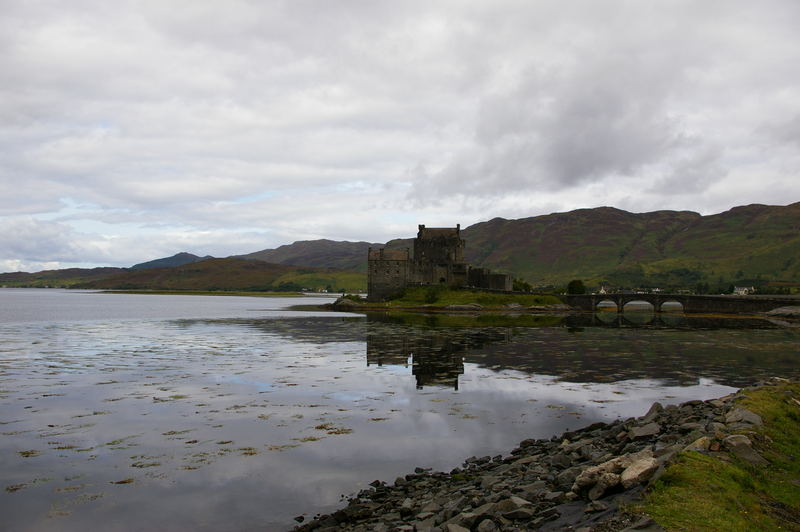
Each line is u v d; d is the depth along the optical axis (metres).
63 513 20.92
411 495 21.89
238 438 30.00
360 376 48.41
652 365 55.22
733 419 24.89
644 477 17.75
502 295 169.62
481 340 78.31
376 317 133.75
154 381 45.31
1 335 83.44
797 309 135.75
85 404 37.19
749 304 149.75
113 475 24.62
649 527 14.40
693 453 19.41
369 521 19.56
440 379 47.19
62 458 26.70
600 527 14.90
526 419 34.06
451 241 194.12
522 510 17.36
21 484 23.56
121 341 75.62
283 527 19.83
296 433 30.97
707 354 63.62
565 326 105.25
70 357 58.97
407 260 185.00
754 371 51.72
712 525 14.57
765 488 18.30
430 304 167.25
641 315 150.50
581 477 18.45
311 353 63.41
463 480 23.20
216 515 20.75
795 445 23.02
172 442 29.22
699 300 157.38
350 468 25.62
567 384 45.19
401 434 30.86
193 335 85.12
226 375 48.31
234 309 180.88
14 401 37.94
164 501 21.97
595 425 30.47
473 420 33.84
